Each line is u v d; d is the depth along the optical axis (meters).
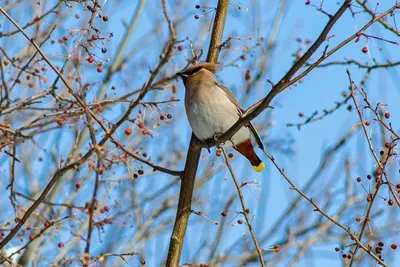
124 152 9.66
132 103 8.80
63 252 12.24
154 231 14.75
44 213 12.56
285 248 15.07
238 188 10.10
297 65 8.91
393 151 9.25
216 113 11.24
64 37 9.95
